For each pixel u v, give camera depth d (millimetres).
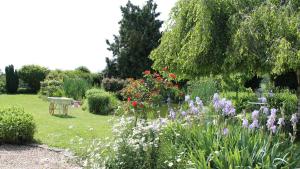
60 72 29828
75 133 11578
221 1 10758
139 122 6980
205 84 15789
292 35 9648
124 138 6180
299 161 5770
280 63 9070
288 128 9906
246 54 9875
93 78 28938
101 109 17719
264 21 9812
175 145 6047
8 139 9688
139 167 5781
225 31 10688
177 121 6852
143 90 9703
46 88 25609
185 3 11562
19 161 8023
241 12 10336
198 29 10484
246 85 21453
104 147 6371
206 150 5695
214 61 10781
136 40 24906
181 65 11664
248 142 5613
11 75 30984
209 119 6879
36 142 10031
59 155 8648
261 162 5297
